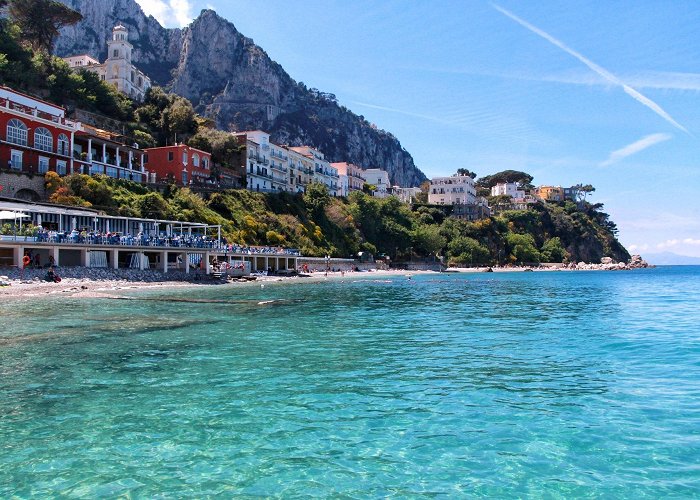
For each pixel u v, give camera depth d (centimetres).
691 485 862
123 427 1122
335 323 2861
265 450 1001
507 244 17975
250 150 12438
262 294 4828
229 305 3678
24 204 5484
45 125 6919
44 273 4606
